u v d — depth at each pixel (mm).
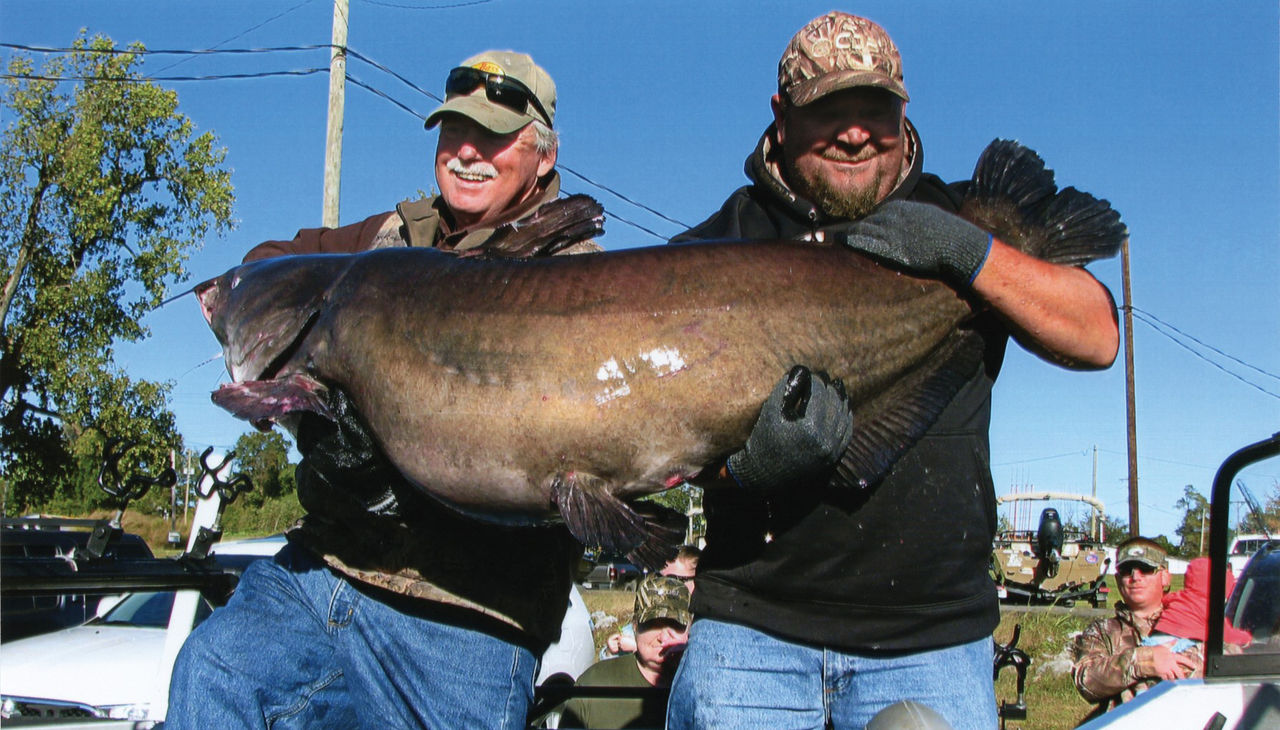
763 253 2246
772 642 2430
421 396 2150
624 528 2059
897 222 2287
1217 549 2623
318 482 2576
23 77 21844
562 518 2107
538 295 2176
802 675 2428
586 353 2100
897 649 2369
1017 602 17250
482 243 2525
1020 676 2750
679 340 2111
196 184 23047
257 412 2160
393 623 2557
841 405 2105
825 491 2365
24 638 6293
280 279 2422
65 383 22000
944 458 2391
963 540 2391
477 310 2180
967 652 2410
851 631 2373
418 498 2385
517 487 2117
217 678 2527
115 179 22562
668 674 4246
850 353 2230
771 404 2053
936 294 2330
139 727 3084
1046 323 2281
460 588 2516
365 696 2607
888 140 2467
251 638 2572
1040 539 4078
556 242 2434
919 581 2369
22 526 7441
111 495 2914
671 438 2100
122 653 5895
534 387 2090
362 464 2277
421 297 2236
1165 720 2471
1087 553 18281
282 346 2326
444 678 2561
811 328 2193
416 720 2584
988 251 2232
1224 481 2617
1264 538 2652
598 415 2076
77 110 22375
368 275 2332
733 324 2139
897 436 2342
